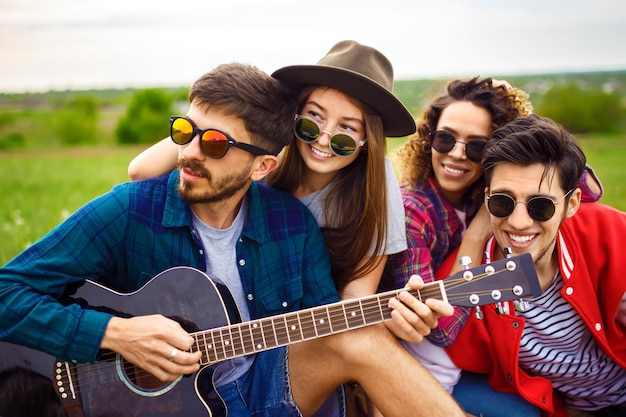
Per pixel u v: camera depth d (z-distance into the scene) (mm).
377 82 2836
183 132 2469
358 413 2975
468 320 2836
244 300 2742
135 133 27797
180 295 2498
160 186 2672
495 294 2424
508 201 2553
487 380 2992
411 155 3375
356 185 2994
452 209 3287
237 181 2570
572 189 2578
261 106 2549
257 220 2752
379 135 2914
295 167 3045
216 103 2459
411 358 2467
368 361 2436
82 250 2488
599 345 2756
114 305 2482
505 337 2709
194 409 2443
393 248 2943
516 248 2633
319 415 2701
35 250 2461
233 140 2480
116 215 2551
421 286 2441
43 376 2422
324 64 2861
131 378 2465
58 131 25594
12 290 2369
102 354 2436
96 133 26719
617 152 14430
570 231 2744
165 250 2602
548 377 2898
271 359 2678
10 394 2422
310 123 2807
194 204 2615
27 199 9211
